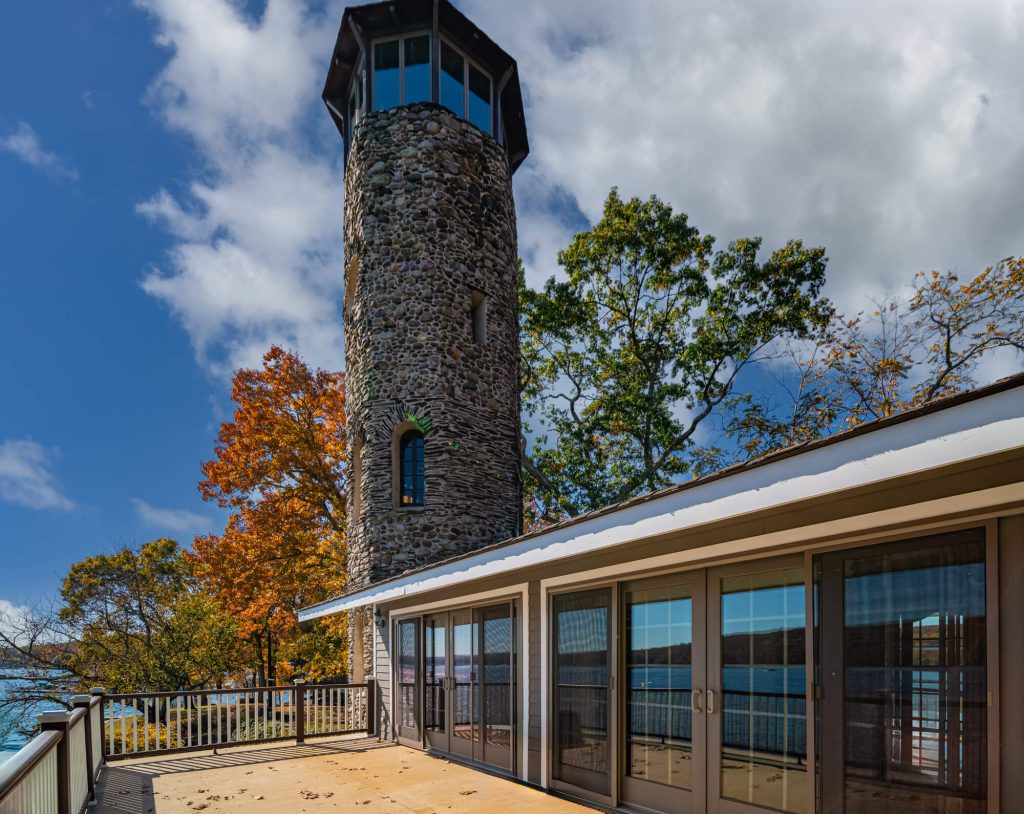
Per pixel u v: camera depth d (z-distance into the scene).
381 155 14.95
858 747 3.85
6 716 19.55
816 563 4.27
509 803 6.30
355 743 10.70
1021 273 15.10
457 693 8.95
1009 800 3.10
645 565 5.69
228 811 6.28
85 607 20.75
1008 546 3.24
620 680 5.94
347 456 15.67
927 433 2.79
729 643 4.88
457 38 15.51
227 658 21.84
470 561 7.31
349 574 14.94
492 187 15.73
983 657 3.29
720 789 4.80
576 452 23.30
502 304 15.59
